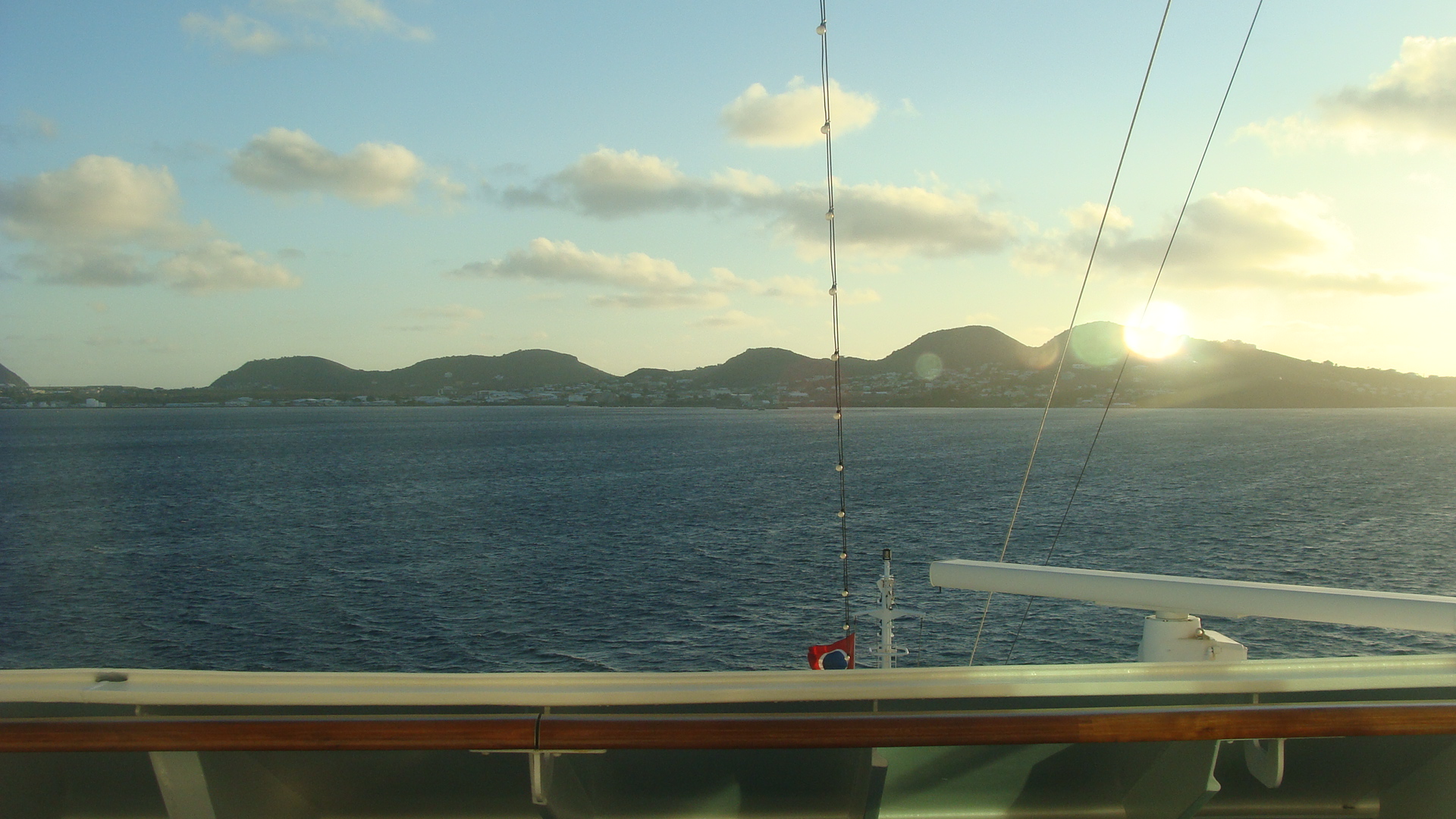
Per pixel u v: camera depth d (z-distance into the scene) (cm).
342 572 5775
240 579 5584
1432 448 16512
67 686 347
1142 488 9925
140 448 19050
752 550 6238
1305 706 324
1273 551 6112
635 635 4166
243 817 374
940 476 11362
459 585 5306
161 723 325
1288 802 407
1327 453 15350
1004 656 3634
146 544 7025
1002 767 396
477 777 392
